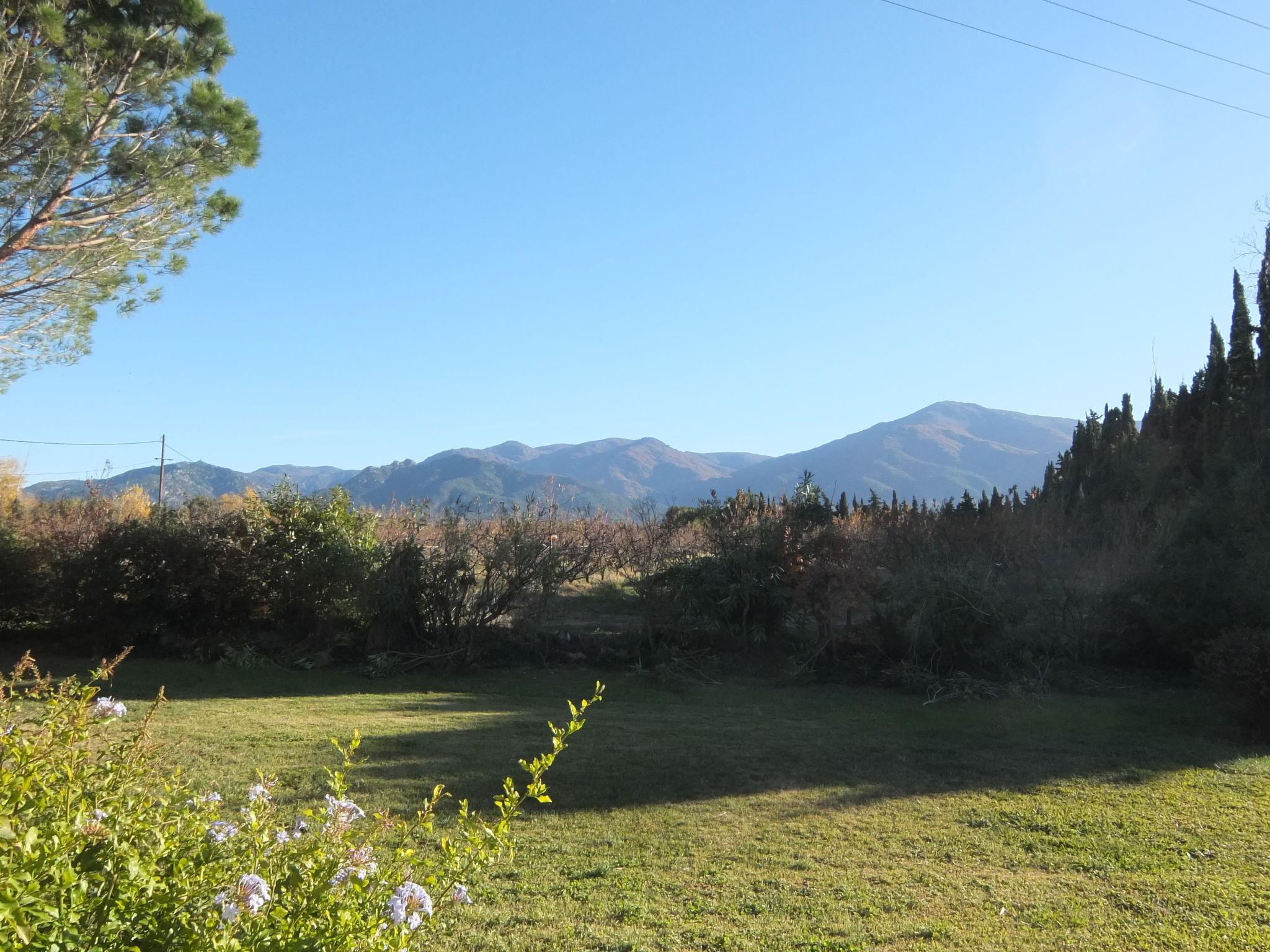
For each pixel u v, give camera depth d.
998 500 28.41
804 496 19.27
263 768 8.55
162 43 11.88
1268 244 22.47
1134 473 25.42
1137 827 7.55
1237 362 26.80
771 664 17.06
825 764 9.86
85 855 2.51
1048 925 5.41
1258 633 12.63
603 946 4.95
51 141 10.90
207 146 12.16
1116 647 16.77
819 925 5.36
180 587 17.17
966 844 7.11
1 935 2.11
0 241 11.08
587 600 20.56
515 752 9.81
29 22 10.62
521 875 6.11
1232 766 9.90
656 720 12.38
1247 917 5.57
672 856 6.65
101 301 12.68
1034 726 12.34
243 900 2.57
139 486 32.94
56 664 15.70
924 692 15.13
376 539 18.19
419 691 14.84
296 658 16.73
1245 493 16.75
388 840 6.32
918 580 15.82
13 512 24.09
